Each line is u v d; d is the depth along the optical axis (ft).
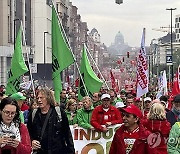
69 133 25.86
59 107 25.75
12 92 56.34
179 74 61.52
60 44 43.45
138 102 49.70
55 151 25.27
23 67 55.93
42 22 280.10
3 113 20.10
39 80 186.09
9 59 199.52
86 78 57.93
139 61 49.19
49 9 302.66
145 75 48.83
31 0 272.31
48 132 25.20
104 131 39.63
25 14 263.08
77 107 45.73
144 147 25.14
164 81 76.18
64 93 59.16
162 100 49.75
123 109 25.38
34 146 24.71
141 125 25.63
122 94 69.41
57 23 43.55
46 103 25.44
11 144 19.83
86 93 54.39
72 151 25.84
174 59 351.05
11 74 56.44
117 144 25.81
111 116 39.81
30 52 259.39
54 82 43.37
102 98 39.45
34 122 25.48
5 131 20.24
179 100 34.40
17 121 20.68
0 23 188.24
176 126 25.64
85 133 40.22
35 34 278.05
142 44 49.39
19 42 56.75
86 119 40.52
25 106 45.88
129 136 25.50
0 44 188.34
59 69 43.37
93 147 40.16
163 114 27.40
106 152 40.14
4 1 188.65
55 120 25.36
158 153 25.38
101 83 57.67
